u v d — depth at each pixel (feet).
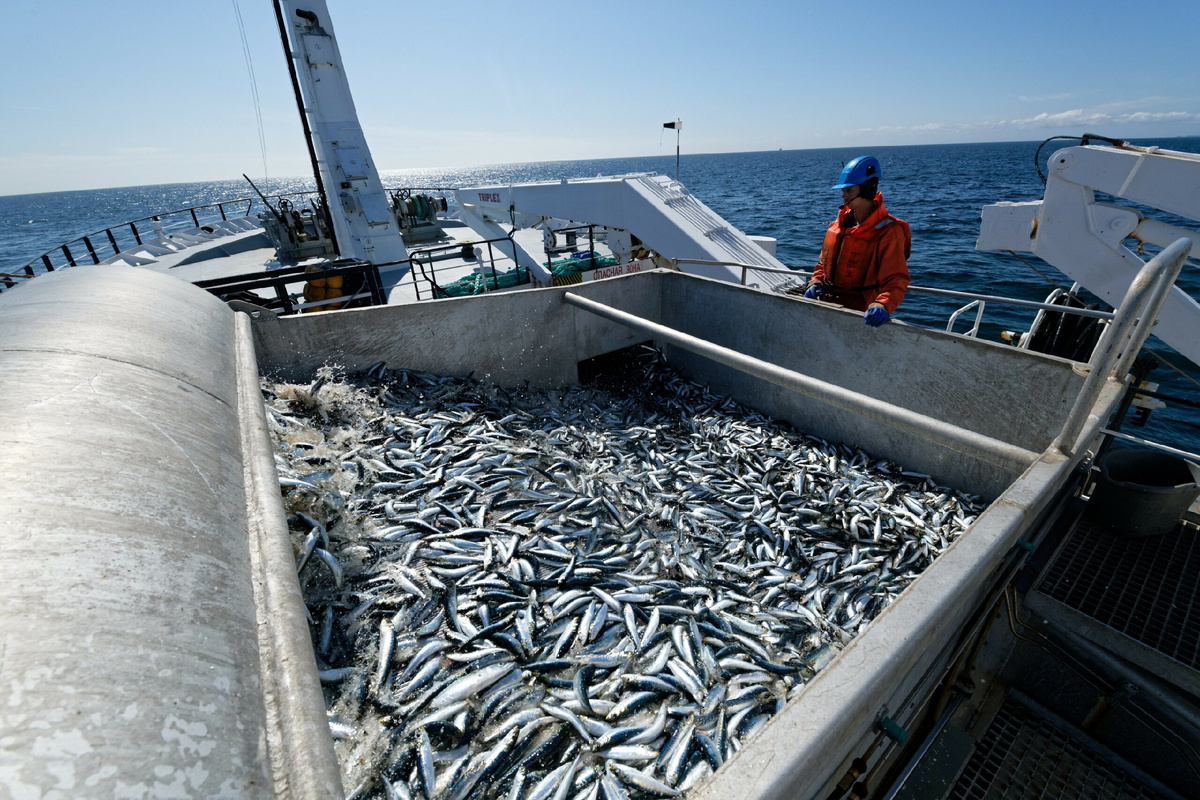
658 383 23.07
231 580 5.47
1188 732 9.88
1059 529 12.31
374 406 16.21
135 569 4.59
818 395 11.45
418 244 46.83
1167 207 13.15
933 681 8.87
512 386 21.16
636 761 7.82
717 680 9.20
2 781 2.90
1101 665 10.46
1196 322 13.12
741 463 17.11
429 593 10.24
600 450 17.21
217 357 10.95
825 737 4.34
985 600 9.41
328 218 39.99
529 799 7.28
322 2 28.99
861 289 17.79
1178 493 11.16
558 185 34.30
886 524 14.23
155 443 6.44
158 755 3.54
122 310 9.80
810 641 10.52
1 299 9.91
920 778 10.31
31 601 3.81
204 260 43.45
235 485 7.17
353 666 8.75
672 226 28.76
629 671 9.30
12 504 4.43
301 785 4.06
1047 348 15.46
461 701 8.43
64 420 5.84
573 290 21.31
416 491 13.08
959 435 9.57
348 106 31.04
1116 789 10.64
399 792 7.27
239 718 4.23
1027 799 10.62
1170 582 10.91
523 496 13.74
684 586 11.45
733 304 21.15
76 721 3.35
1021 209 15.90
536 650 9.45
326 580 9.84
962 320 68.74
